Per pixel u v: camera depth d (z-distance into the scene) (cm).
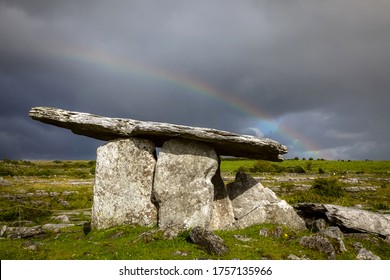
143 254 1352
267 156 1961
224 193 1994
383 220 1803
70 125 1945
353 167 7369
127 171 1891
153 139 1972
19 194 3866
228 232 1727
